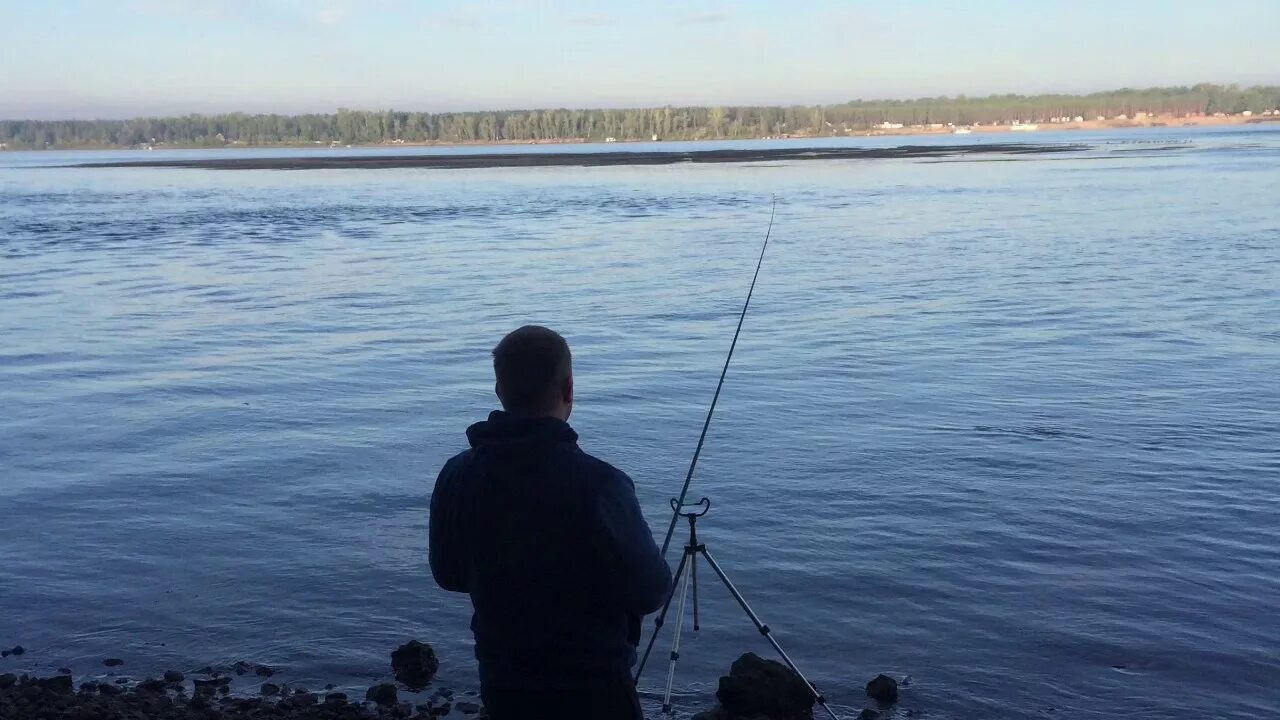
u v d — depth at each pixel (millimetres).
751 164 84125
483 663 2865
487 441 2797
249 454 9562
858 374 12398
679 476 8680
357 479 8781
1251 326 14820
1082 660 5535
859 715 5035
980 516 7605
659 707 5148
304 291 20578
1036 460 8898
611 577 2748
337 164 111125
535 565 2736
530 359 2820
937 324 15664
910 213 36438
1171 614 6020
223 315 17781
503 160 113562
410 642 5703
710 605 6258
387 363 13617
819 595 6355
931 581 6527
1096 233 28000
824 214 37000
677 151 136000
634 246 28078
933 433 9797
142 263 25938
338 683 5457
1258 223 29094
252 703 5137
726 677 5184
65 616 6266
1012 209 36688
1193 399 10859
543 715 2807
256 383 12531
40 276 23469
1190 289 18234
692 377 12430
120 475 9000
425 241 30703
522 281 21469
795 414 10609
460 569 2873
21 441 10109
